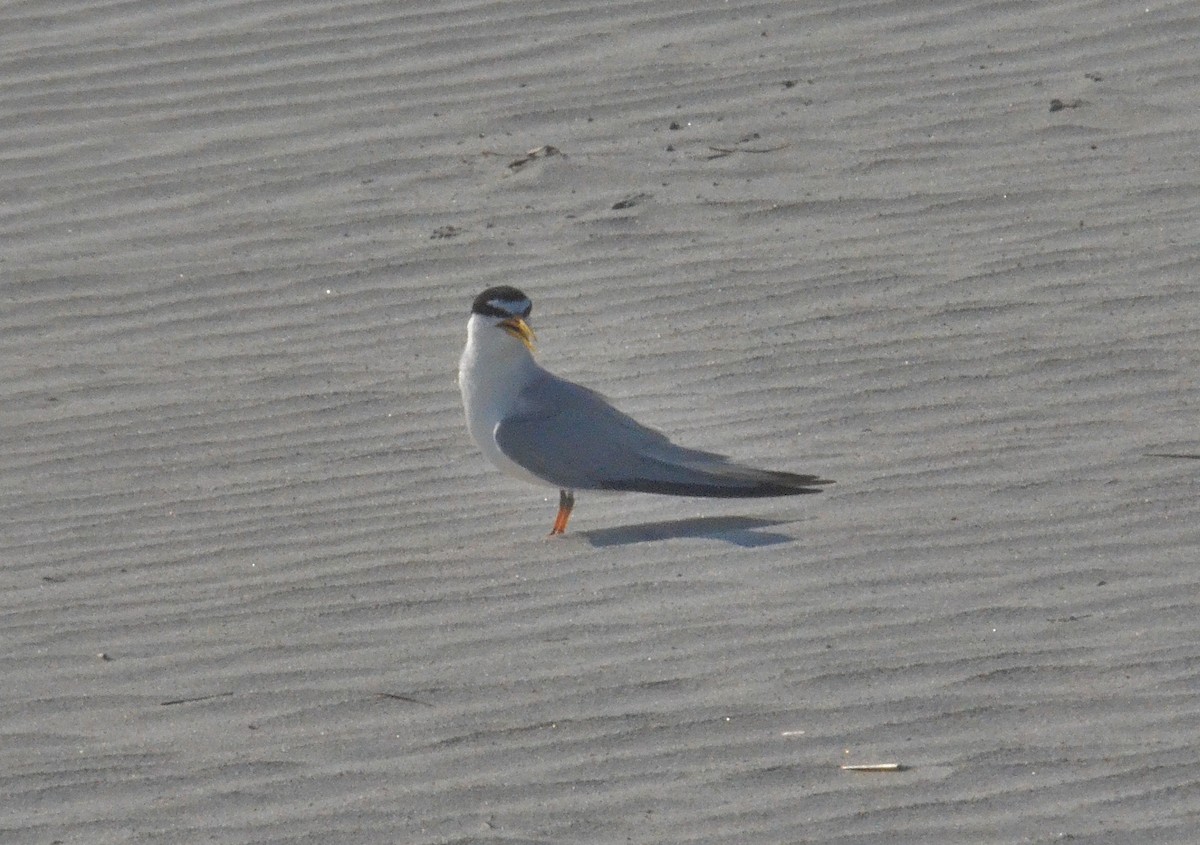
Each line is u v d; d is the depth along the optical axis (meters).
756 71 17.31
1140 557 10.16
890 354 12.95
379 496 11.76
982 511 10.83
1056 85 16.67
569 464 11.31
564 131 16.64
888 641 9.47
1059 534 10.48
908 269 14.15
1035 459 11.41
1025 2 18.02
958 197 15.17
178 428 12.75
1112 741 8.45
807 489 10.83
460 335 13.84
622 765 8.53
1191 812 7.89
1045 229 14.55
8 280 14.99
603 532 11.19
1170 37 17.20
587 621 9.93
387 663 9.63
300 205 15.86
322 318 14.24
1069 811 7.96
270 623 10.14
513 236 15.16
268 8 18.86
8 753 8.97
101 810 8.43
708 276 14.30
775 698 9.01
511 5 18.64
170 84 17.66
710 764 8.50
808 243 14.69
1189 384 12.18
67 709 9.36
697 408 12.48
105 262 15.20
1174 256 13.91
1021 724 8.65
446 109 17.08
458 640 9.82
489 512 11.52
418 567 10.75
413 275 14.71
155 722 9.20
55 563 11.05
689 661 9.41
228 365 13.64
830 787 8.25
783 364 12.95
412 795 8.40
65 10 19.00
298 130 16.91
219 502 11.73
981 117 16.31
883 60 17.31
